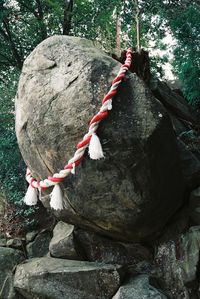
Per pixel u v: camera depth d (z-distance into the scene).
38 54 4.18
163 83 6.06
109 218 3.96
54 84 3.92
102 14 7.11
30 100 4.03
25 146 4.17
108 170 3.70
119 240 4.39
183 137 5.35
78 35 7.80
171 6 6.38
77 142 3.72
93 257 4.46
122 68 3.71
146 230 4.11
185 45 5.96
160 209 3.98
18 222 5.41
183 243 4.03
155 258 4.23
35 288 4.05
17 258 4.71
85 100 3.71
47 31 7.74
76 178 3.84
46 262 4.32
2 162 5.91
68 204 4.10
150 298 3.72
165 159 3.80
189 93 6.16
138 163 3.65
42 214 5.46
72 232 4.54
